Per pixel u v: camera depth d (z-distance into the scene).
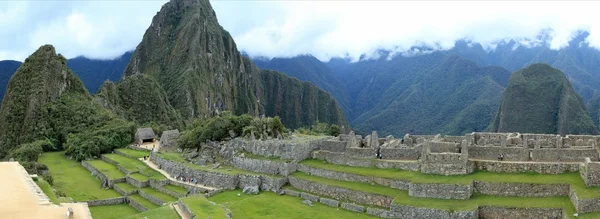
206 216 43.59
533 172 46.41
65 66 177.25
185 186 65.81
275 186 58.41
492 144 56.03
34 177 47.69
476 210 41.69
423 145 51.94
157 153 85.69
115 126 124.81
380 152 57.09
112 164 91.50
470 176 46.91
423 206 43.16
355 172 54.19
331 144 64.06
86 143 106.88
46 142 124.75
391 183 49.94
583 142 52.09
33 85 158.12
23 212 29.64
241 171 65.19
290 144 63.75
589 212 38.66
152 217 46.44
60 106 156.12
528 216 40.97
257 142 69.06
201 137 81.12
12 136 147.38
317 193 54.47
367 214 47.19
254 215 48.38
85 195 68.81
